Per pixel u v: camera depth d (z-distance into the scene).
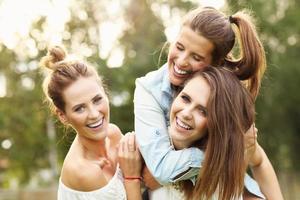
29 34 19.00
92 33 20.22
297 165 24.48
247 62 4.20
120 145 4.11
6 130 18.19
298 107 22.64
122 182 4.10
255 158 4.44
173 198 4.07
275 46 21.88
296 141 23.45
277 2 21.86
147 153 4.01
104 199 3.99
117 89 18.27
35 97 18.19
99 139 4.01
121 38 21.39
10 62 18.89
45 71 4.19
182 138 3.97
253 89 4.28
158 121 4.12
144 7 22.33
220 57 4.12
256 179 4.56
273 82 21.28
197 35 4.02
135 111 4.20
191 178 4.04
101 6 20.72
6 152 18.56
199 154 3.97
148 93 4.21
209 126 3.90
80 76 3.99
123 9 22.08
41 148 18.64
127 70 18.61
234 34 4.16
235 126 3.92
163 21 22.23
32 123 18.14
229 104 3.91
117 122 18.11
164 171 3.94
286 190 23.59
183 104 3.96
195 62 4.07
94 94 3.97
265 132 22.14
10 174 20.34
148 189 4.22
